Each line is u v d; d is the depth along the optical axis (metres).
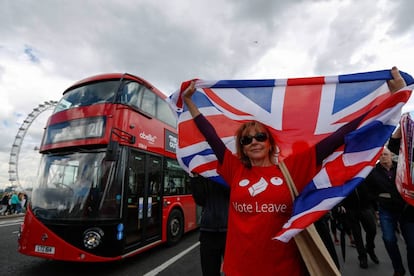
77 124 5.04
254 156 1.71
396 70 1.95
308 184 1.57
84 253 4.18
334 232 6.32
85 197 4.48
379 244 6.46
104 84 5.36
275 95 2.45
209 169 2.39
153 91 6.36
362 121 1.71
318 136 2.26
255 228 1.50
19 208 18.17
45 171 4.99
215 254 2.46
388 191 3.71
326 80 2.31
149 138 5.85
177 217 6.91
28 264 5.15
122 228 4.49
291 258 1.49
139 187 5.26
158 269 4.68
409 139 2.62
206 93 2.60
